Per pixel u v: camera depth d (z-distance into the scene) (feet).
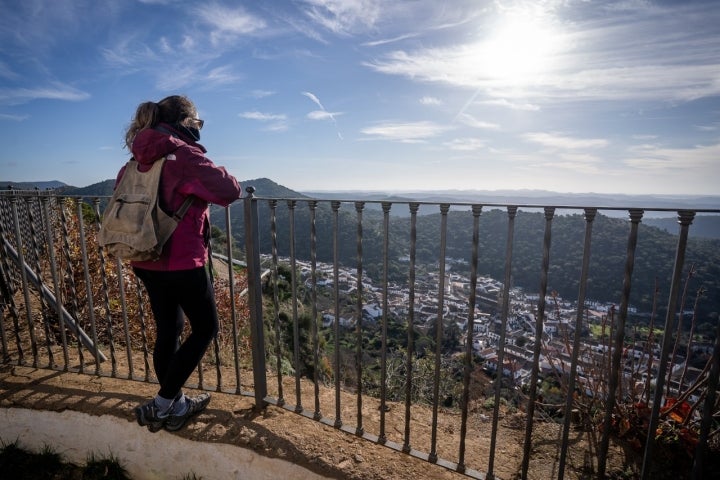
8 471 7.95
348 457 6.84
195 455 7.36
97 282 15.20
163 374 7.36
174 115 6.70
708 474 6.70
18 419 8.31
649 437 5.22
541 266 5.65
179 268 6.49
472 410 9.73
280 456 6.87
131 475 7.88
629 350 8.36
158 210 6.19
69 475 7.97
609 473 6.91
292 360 24.45
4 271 9.88
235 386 9.72
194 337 7.13
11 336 12.34
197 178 6.33
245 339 19.72
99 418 7.97
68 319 9.90
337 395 7.69
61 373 9.73
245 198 7.80
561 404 8.86
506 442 8.13
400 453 7.09
